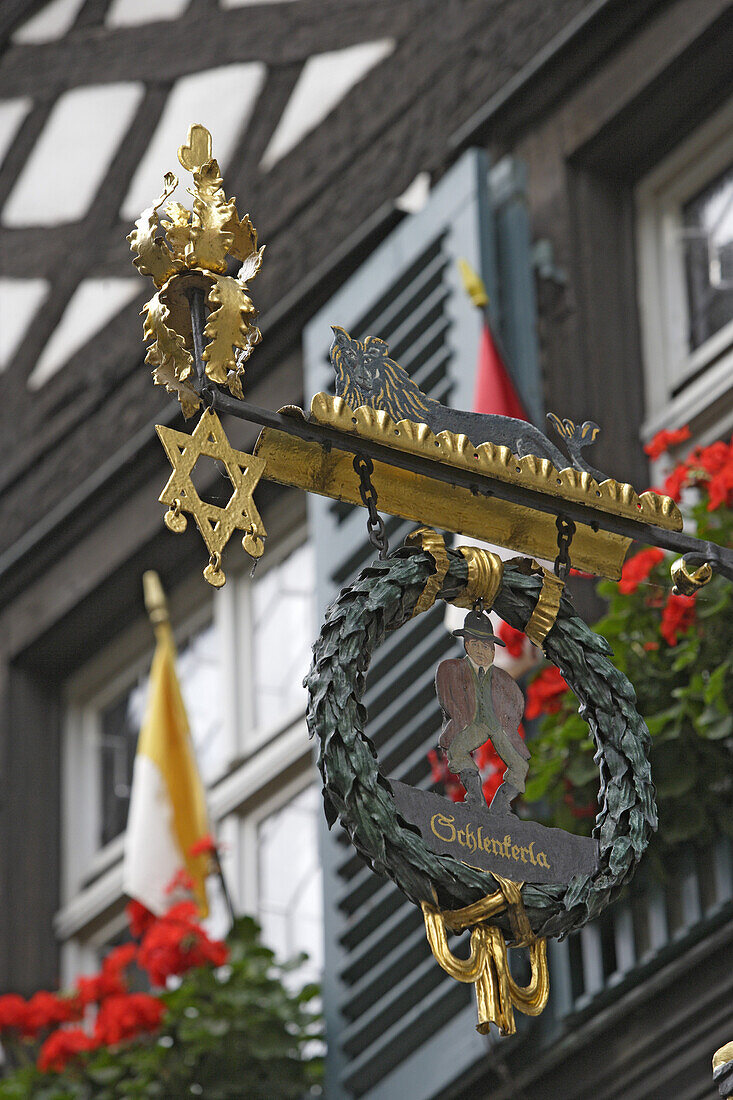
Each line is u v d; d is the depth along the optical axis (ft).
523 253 22.07
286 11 27.84
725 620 16.06
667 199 22.62
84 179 30.37
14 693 29.58
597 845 8.04
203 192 8.28
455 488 8.55
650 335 22.16
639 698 16.49
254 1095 20.70
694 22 21.88
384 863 7.50
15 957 27.91
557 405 21.47
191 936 21.15
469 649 8.17
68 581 28.91
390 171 25.22
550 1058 17.79
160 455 27.71
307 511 26.66
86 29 31.01
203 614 27.99
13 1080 22.21
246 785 25.63
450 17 25.22
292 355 25.59
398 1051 19.49
